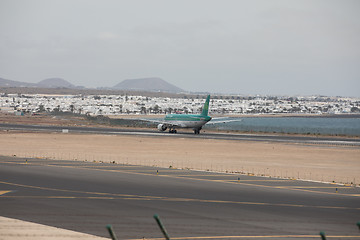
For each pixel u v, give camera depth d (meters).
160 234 51.75
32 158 123.19
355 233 53.25
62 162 115.38
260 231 53.50
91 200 69.25
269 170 111.94
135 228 54.09
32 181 85.12
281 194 76.88
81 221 56.97
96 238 49.84
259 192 78.31
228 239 49.94
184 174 98.12
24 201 67.81
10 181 84.75
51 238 49.47
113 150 155.38
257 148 167.25
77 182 84.94
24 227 53.62
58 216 59.28
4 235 50.19
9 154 136.88
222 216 60.56
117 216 59.72
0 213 60.28
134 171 101.19
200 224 56.25
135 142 185.88
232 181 89.75
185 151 155.12
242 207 66.12
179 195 74.19
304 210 64.88
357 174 107.19
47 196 71.69
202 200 70.56
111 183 84.44
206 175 97.38
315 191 80.56
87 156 136.38
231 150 159.88
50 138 198.62
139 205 66.38
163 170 103.88
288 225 56.41
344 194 78.12
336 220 59.38
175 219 58.53
